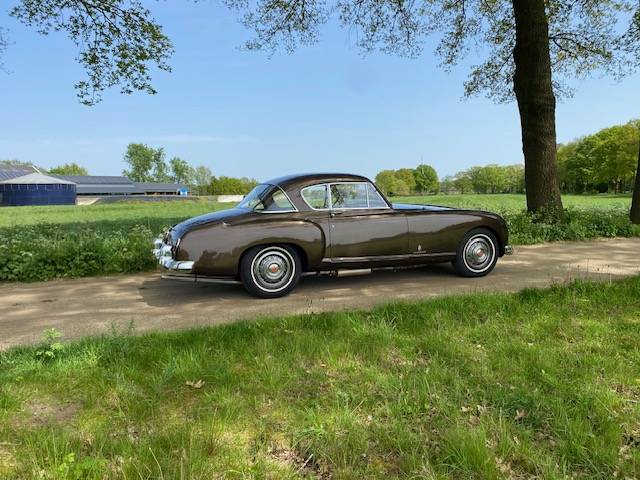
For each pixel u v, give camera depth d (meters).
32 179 76.19
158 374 3.20
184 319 4.84
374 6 12.98
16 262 7.03
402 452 2.30
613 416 2.63
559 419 2.58
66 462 2.19
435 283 6.40
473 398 2.85
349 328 4.12
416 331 4.12
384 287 6.22
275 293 5.70
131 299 5.78
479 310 4.67
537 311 4.63
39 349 3.66
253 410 2.75
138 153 129.00
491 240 6.74
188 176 133.75
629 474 2.16
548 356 3.45
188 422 2.56
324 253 5.84
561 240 10.67
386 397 2.86
